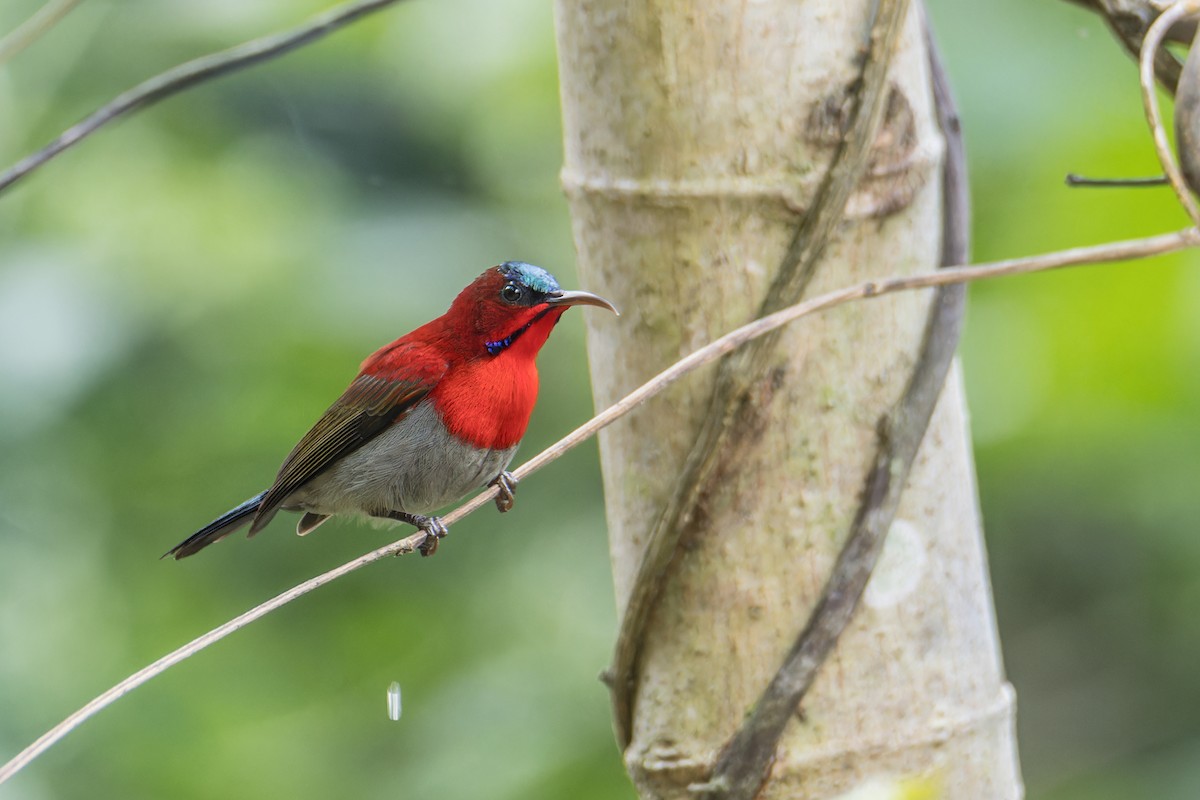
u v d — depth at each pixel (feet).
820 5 16.03
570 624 38.11
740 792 16.25
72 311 36.65
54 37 39.50
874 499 16.29
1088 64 34.63
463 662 38.40
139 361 37.17
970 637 17.04
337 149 40.50
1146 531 38.37
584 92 16.97
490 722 36.04
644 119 16.39
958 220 18.74
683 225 16.39
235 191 38.45
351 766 39.11
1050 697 40.63
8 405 35.99
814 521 16.31
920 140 16.81
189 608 40.01
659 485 16.94
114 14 39.81
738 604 16.43
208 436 37.73
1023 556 39.93
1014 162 34.60
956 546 17.04
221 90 40.11
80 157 39.11
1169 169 17.04
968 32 34.96
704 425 16.39
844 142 16.06
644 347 16.87
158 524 39.01
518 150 41.04
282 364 37.19
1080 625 40.57
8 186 22.09
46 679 37.55
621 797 33.99
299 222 38.60
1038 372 34.76
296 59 39.73
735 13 16.05
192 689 39.45
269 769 38.58
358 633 40.22
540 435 39.75
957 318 16.96
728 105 16.15
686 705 16.70
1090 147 33.73
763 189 16.15
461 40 39.22
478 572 40.06
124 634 38.96
